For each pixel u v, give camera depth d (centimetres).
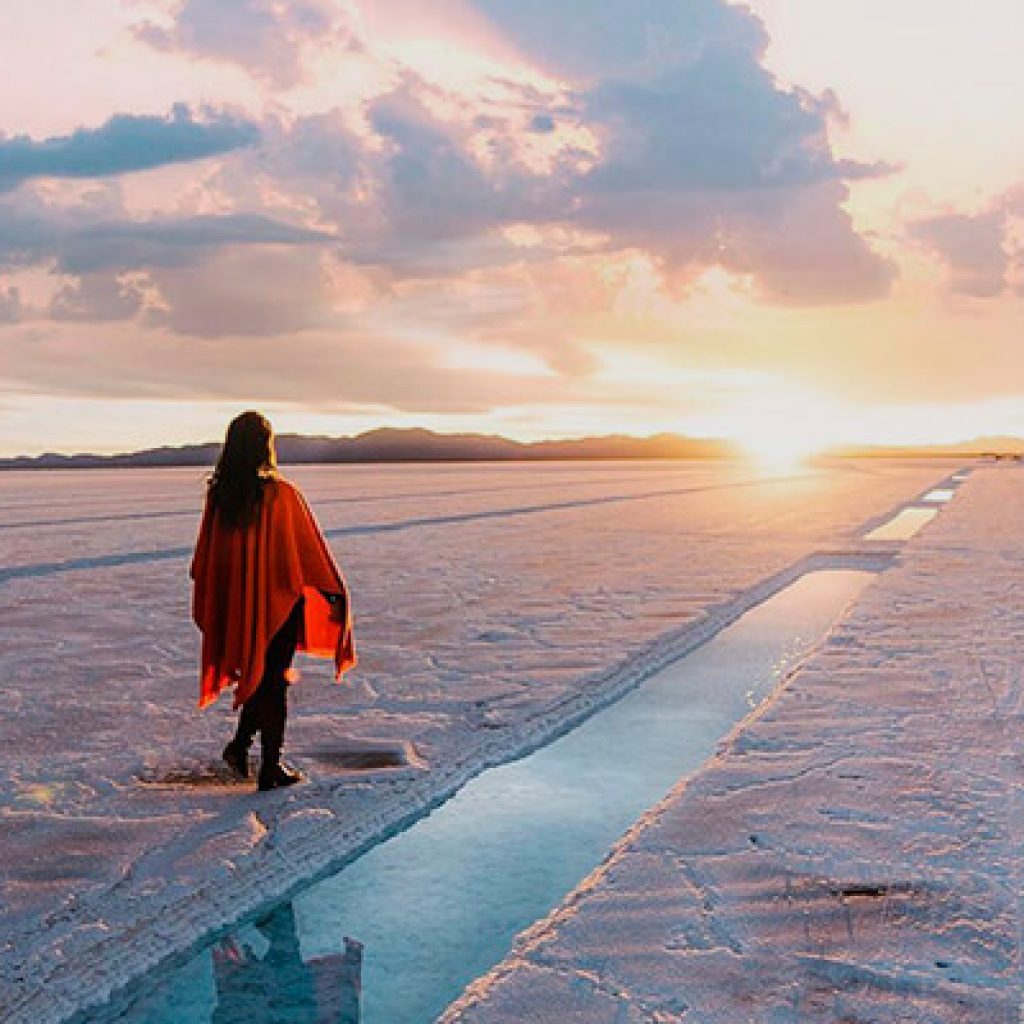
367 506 2903
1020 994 284
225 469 481
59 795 477
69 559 1501
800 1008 279
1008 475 5697
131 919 354
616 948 313
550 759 534
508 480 5684
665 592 1095
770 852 382
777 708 582
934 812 418
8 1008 300
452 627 906
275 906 368
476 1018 277
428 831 436
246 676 472
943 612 895
